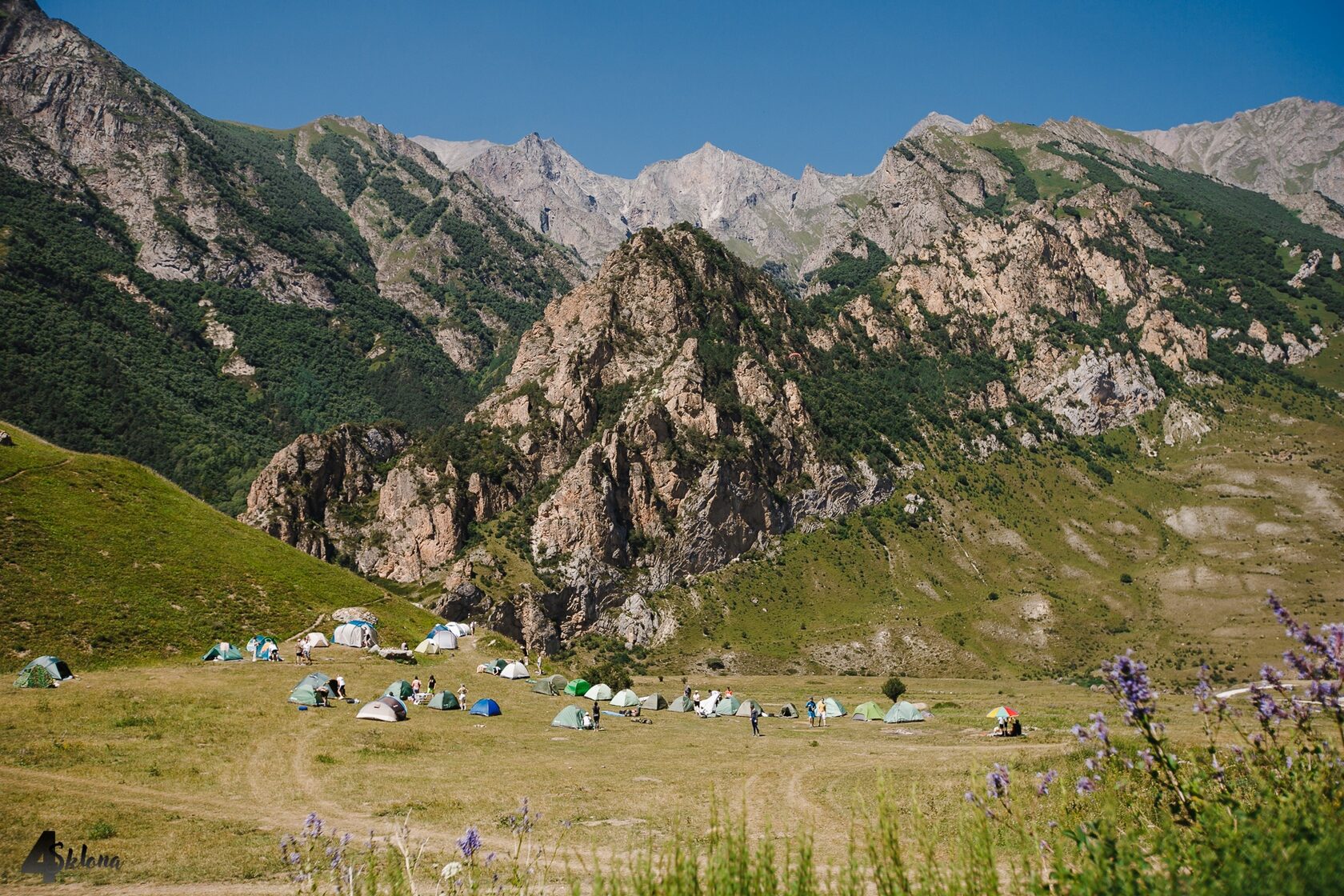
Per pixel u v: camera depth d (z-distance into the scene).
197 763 46.50
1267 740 11.87
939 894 11.41
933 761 51.09
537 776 48.06
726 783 45.81
